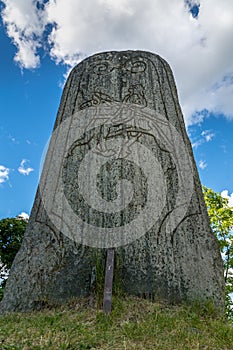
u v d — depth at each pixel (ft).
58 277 13.79
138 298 12.84
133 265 13.76
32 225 15.66
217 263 14.30
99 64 20.67
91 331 9.96
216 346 9.47
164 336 9.82
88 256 14.03
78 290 13.29
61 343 8.94
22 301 13.57
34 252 14.76
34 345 8.87
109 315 11.09
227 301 29.84
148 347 9.06
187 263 13.97
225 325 11.29
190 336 9.86
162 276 13.57
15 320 11.93
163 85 19.52
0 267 34.99
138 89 19.19
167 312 12.02
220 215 33.60
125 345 9.00
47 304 13.21
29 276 14.14
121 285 13.26
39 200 16.34
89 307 12.25
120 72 20.12
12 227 36.29
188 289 13.37
